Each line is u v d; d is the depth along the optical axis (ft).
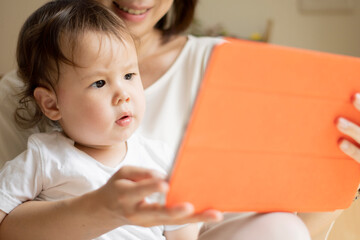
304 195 2.23
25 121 3.26
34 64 2.84
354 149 2.10
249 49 1.72
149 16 3.64
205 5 10.17
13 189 2.60
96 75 2.66
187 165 1.82
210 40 4.24
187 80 4.04
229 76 1.73
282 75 1.82
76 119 2.74
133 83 2.81
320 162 2.15
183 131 1.81
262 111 1.86
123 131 2.75
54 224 2.24
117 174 1.97
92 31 2.69
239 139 1.87
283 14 10.08
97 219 2.08
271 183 2.09
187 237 3.03
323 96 1.96
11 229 2.41
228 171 1.93
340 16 9.96
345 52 10.11
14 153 3.20
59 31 2.72
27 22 3.06
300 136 2.01
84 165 2.76
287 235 2.27
